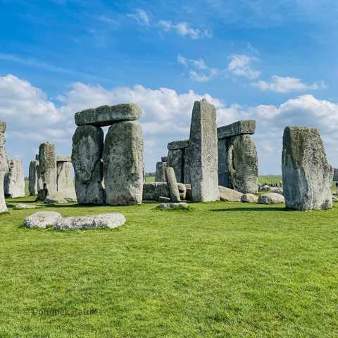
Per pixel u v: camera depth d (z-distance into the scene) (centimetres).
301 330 705
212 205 2309
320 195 1962
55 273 902
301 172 1942
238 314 741
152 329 676
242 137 3559
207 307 758
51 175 3250
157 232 1336
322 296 830
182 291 818
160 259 1005
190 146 2686
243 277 897
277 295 816
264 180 7012
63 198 2898
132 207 2264
